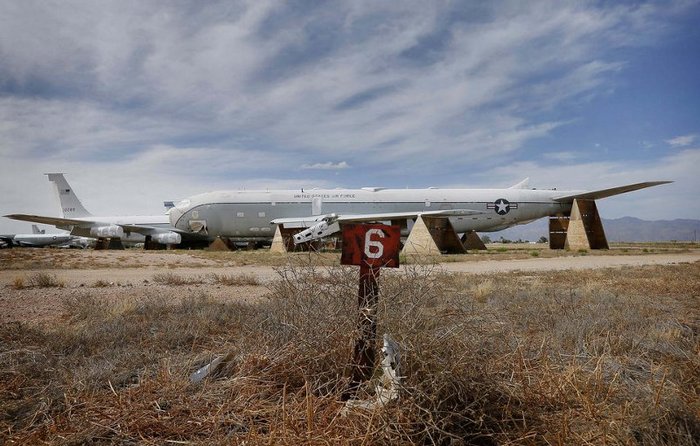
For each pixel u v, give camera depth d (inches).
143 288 583.2
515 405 167.0
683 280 591.5
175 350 264.7
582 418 163.8
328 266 255.6
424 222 1556.3
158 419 158.4
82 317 363.3
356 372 171.3
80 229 2071.9
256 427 153.1
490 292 474.9
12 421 168.6
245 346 231.0
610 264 974.4
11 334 289.6
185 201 1884.8
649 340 267.9
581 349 246.7
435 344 166.1
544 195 1844.2
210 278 709.9
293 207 1812.3
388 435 134.5
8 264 1040.2
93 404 174.1
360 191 1829.5
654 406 160.6
